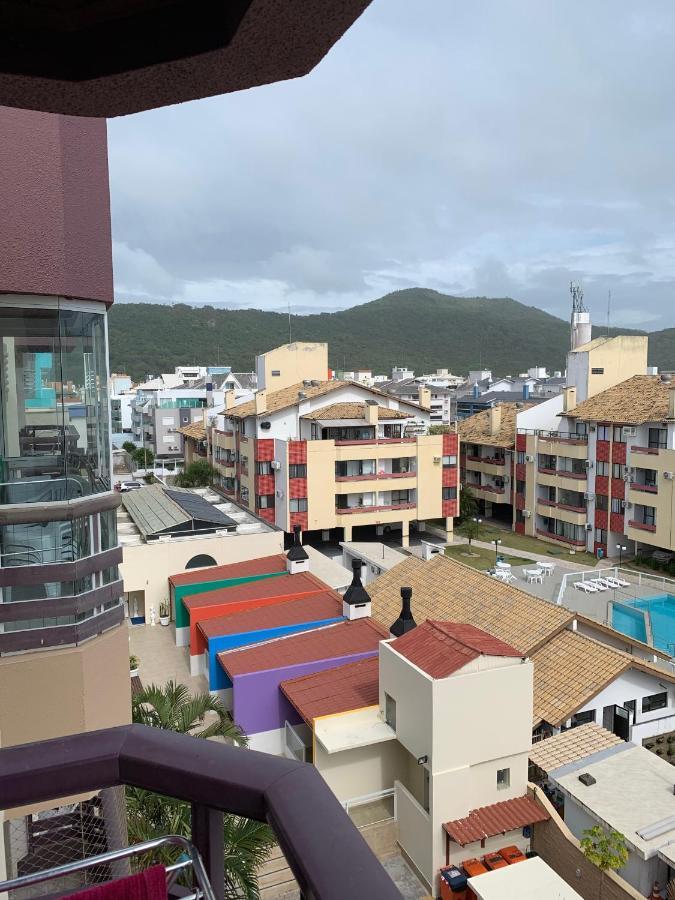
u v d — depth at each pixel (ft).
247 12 6.20
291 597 77.77
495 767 47.06
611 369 163.22
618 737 53.11
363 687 55.88
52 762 8.09
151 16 7.03
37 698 27.61
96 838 18.60
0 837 18.80
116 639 29.99
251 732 58.23
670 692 59.57
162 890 8.00
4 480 26.81
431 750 45.06
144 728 8.69
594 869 42.27
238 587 82.07
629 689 57.98
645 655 63.41
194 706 45.96
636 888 41.73
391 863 48.19
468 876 44.06
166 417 272.72
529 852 47.50
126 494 128.06
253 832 31.37
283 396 174.81
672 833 42.16
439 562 82.02
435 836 45.21
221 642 66.69
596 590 92.63
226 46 6.85
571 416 152.66
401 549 151.84
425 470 153.48
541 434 164.55
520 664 47.09
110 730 8.61
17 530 27.37
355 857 6.27
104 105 8.22
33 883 8.05
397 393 298.35
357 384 163.94
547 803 46.57
